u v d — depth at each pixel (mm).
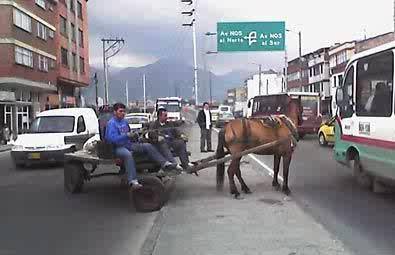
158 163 10453
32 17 47094
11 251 7395
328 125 25203
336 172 14852
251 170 15250
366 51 11195
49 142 17828
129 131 10750
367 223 8453
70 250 7379
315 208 9633
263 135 11023
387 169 10219
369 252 6824
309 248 6902
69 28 63562
